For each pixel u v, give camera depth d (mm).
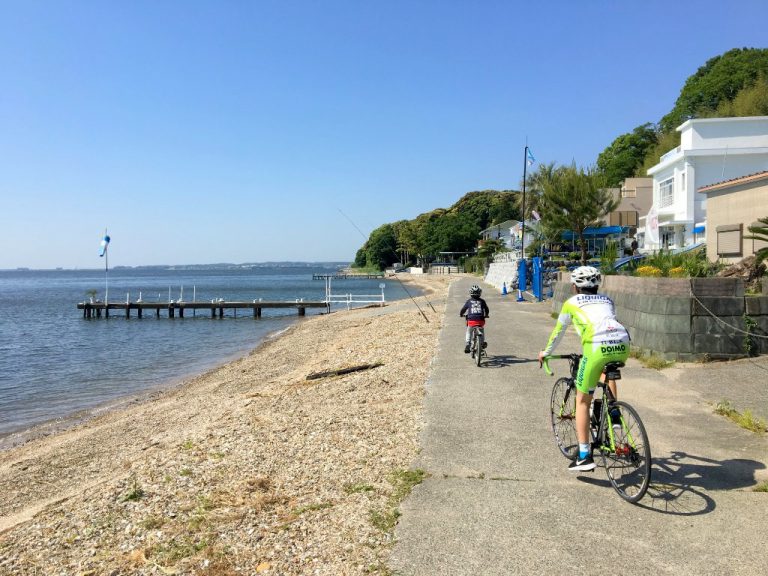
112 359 23125
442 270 97500
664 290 9883
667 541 3961
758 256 11633
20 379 19000
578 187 25734
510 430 6676
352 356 14477
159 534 4496
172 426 10445
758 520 4227
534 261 26469
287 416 8289
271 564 3857
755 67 49344
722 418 6840
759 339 9594
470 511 4523
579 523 4262
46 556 4316
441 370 10398
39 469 8797
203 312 50719
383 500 4816
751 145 29250
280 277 195125
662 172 32406
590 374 4746
